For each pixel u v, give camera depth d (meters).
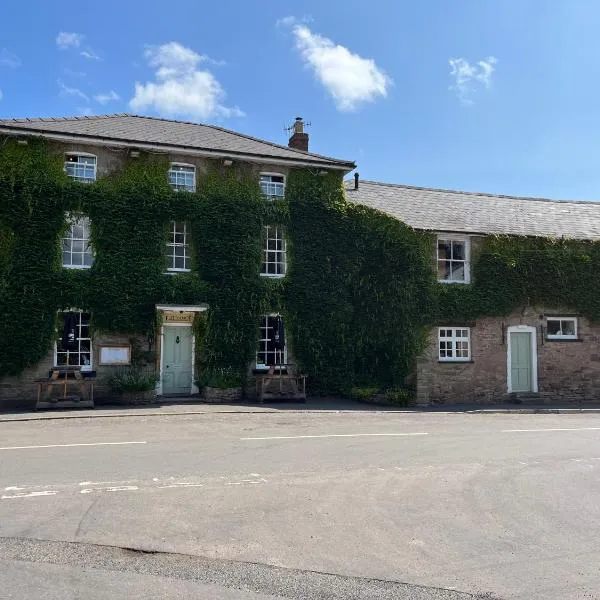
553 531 6.52
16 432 12.40
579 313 22.44
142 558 5.47
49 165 18.25
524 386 21.59
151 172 19.27
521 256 22.00
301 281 20.50
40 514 6.61
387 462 9.84
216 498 7.41
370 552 5.78
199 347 19.36
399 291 20.75
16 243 17.69
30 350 17.53
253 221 20.09
